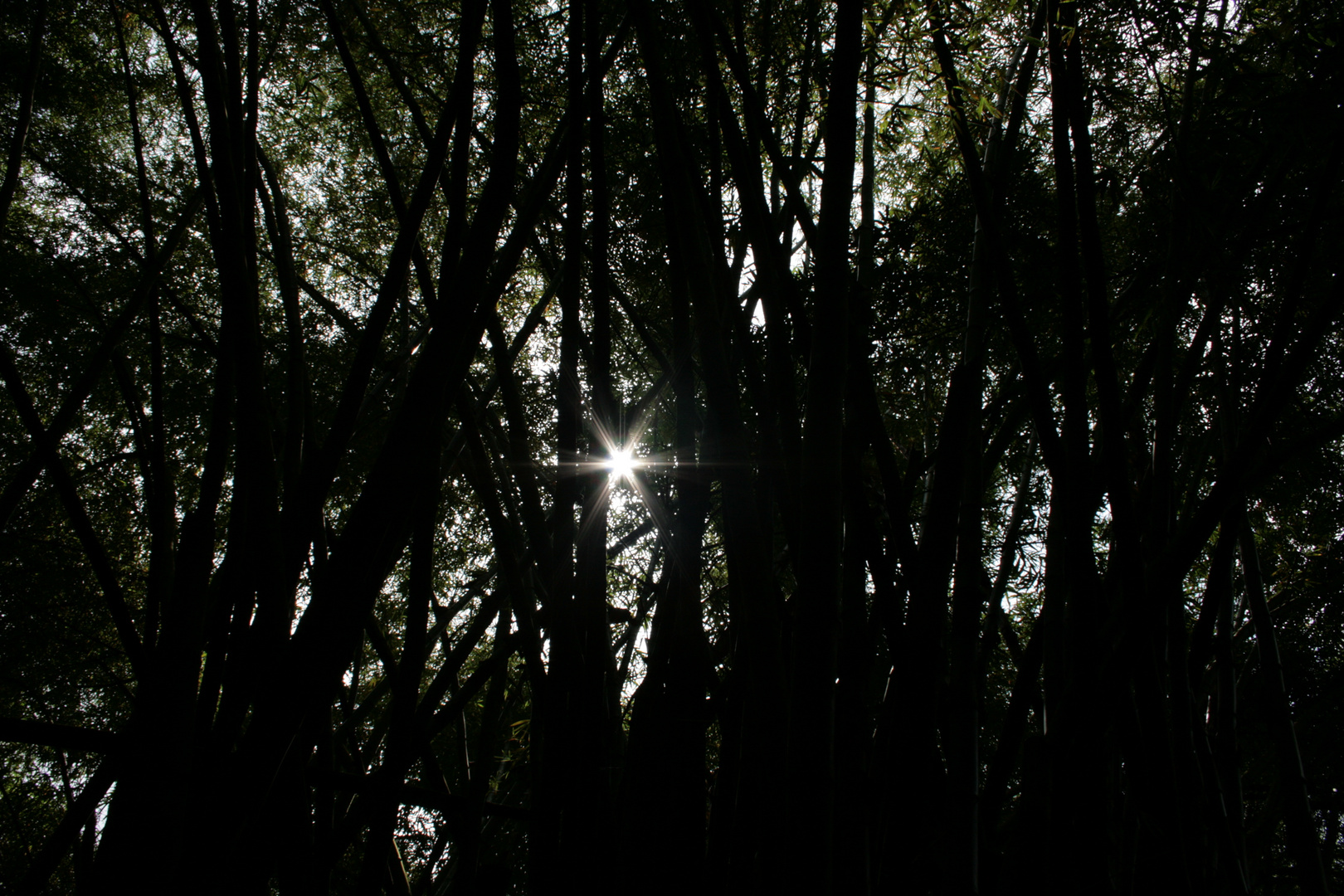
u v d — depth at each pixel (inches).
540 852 62.5
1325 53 89.0
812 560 53.1
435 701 101.1
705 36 75.2
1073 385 73.1
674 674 64.9
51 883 187.6
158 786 49.5
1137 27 98.6
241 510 68.5
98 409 176.4
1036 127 130.5
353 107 167.3
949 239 117.6
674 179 70.7
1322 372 129.7
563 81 138.7
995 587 118.2
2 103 158.2
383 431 155.3
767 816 52.9
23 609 161.9
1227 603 121.5
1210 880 95.2
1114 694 61.5
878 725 81.3
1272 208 111.7
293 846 66.7
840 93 63.5
